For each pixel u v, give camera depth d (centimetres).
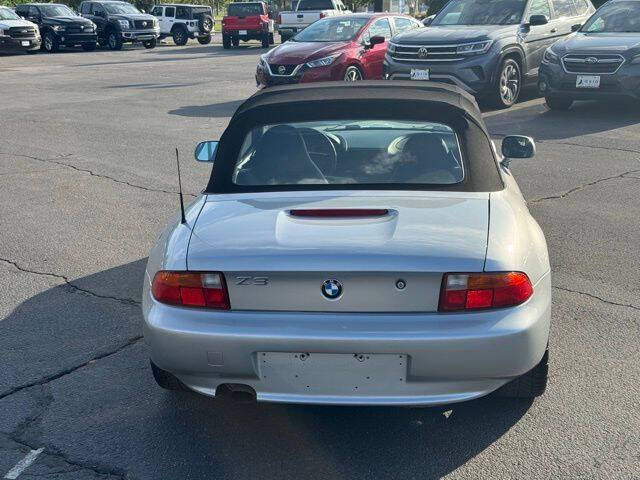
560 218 689
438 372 312
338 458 344
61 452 351
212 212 364
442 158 385
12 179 893
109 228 700
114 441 360
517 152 450
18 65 2428
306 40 1484
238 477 331
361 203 359
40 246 652
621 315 485
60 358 445
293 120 402
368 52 1451
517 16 1344
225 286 321
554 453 343
